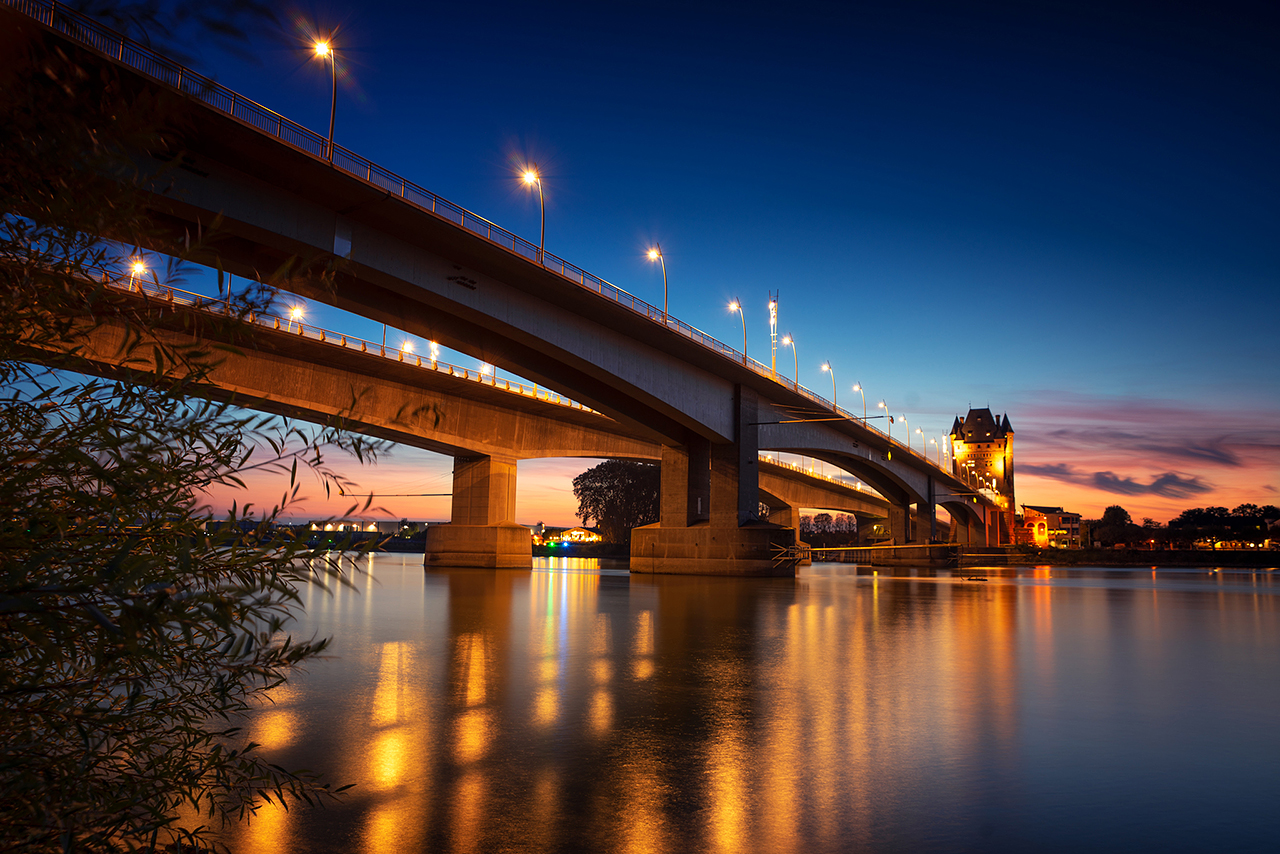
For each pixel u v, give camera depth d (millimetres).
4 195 2727
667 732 9484
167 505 2789
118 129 2771
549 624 22156
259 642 2820
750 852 5824
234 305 3146
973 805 6914
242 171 28594
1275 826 6434
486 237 36531
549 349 45094
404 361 51188
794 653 16875
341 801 6789
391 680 12797
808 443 75812
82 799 2924
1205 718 10711
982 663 15766
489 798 6965
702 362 57250
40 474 2639
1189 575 84375
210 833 5879
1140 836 6199
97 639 2777
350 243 32969
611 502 135375
